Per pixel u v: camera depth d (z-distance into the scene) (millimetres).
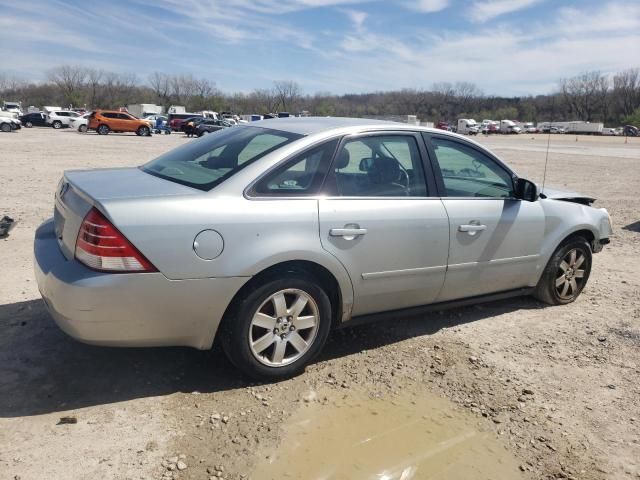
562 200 4953
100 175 3621
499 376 3662
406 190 3857
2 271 5164
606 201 12359
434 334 4289
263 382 3410
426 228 3834
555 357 3986
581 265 5113
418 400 3324
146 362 3576
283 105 102562
